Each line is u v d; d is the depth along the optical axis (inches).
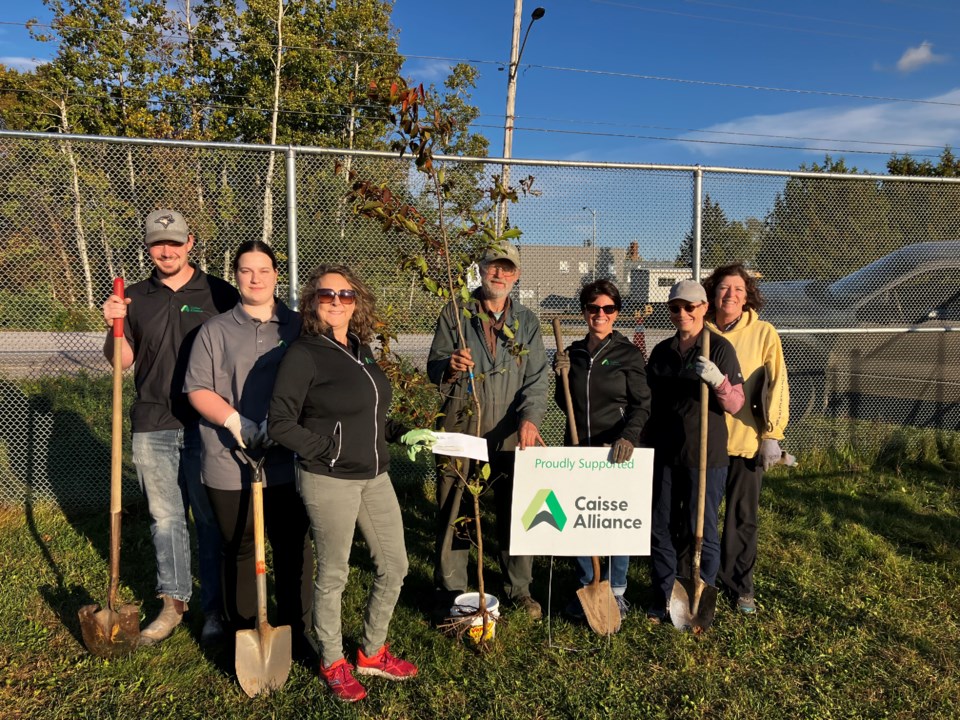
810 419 229.1
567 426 127.3
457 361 119.8
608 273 193.0
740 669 120.0
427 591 147.2
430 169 116.3
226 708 106.6
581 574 139.0
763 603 142.9
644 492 124.8
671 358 132.4
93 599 137.3
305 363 98.5
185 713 105.3
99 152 159.3
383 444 107.8
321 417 100.6
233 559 113.0
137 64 825.5
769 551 167.9
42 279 161.2
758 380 138.1
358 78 927.0
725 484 140.9
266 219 168.6
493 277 128.1
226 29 895.1
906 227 223.9
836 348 228.1
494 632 126.4
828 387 229.3
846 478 216.8
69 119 828.6
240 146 161.2
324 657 109.1
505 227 144.9
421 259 120.0
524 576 138.3
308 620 120.1
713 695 112.3
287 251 166.2
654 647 125.4
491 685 113.5
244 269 106.6
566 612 137.5
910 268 227.1
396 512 110.5
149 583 144.9
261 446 103.0
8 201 156.8
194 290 124.3
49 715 103.7
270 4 850.8
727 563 140.9
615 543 124.3
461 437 116.3
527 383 132.7
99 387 180.2
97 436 179.2
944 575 156.3
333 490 100.7
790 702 110.3
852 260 220.8
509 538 130.5
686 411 130.3
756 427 138.9
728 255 207.3
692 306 127.7
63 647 120.8
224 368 107.6
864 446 234.5
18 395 171.8
